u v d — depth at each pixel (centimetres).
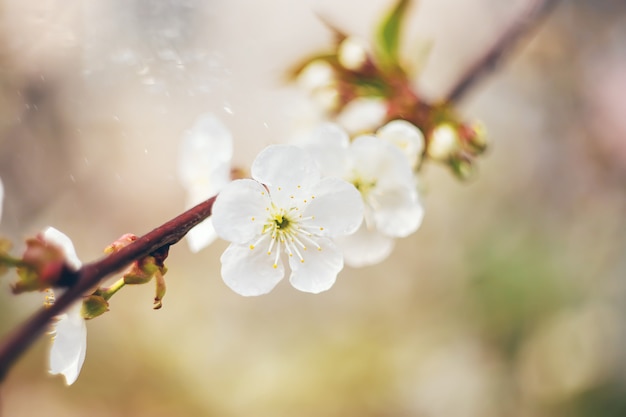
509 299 69
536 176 73
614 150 71
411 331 73
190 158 35
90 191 64
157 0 44
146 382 73
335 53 38
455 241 73
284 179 32
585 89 72
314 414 70
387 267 76
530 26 40
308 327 75
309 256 32
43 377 71
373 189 34
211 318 76
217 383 73
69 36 44
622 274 68
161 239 30
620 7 72
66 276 29
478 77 39
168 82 43
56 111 49
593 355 67
